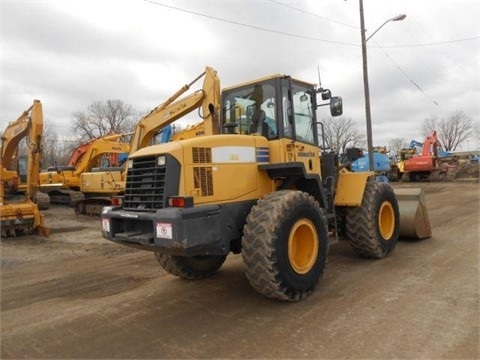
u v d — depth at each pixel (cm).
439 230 922
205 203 471
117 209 517
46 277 674
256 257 459
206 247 449
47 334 435
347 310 457
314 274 505
